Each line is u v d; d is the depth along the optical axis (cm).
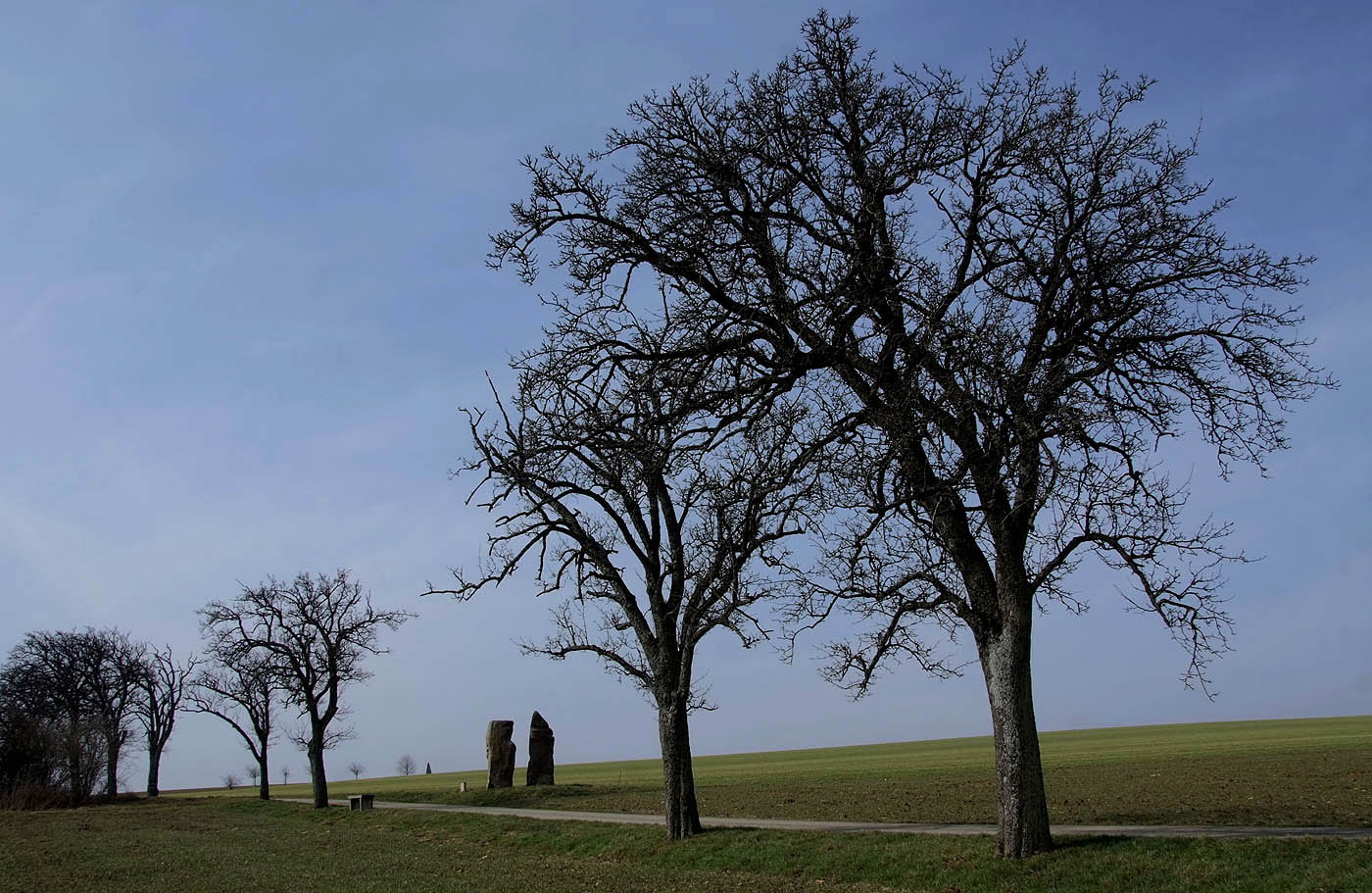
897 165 1964
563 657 2975
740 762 11531
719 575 2612
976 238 1984
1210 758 5484
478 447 2805
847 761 9119
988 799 3534
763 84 2053
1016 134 1931
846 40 2027
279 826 4750
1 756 7831
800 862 2228
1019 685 1895
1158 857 1723
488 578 2966
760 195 2102
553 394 2380
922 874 1923
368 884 2436
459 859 2992
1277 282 1845
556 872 2500
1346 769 3975
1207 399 1859
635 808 4106
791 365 2034
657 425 2159
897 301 1964
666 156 2095
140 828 4881
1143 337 1847
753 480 2181
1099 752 7400
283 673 5756
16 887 2662
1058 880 1719
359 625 5850
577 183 2234
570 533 2912
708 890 2047
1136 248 1881
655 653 2858
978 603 1948
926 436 1773
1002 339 1756
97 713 8462
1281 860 1611
